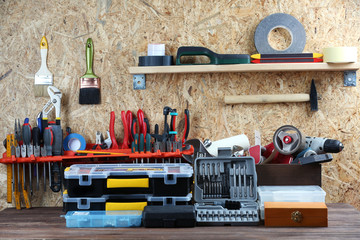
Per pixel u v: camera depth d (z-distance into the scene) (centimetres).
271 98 237
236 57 230
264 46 237
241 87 243
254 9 242
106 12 246
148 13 246
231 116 244
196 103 245
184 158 225
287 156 221
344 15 240
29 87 248
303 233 180
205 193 205
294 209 188
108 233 183
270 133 243
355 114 240
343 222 195
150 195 200
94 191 198
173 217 187
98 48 246
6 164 237
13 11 247
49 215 221
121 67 246
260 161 220
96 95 245
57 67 247
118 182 196
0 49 247
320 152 220
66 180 205
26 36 247
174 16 245
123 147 235
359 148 240
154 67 232
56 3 246
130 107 246
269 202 193
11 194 236
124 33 246
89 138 247
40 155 236
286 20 236
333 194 242
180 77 245
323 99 241
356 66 228
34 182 246
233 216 192
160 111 246
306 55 229
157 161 233
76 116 248
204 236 177
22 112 248
